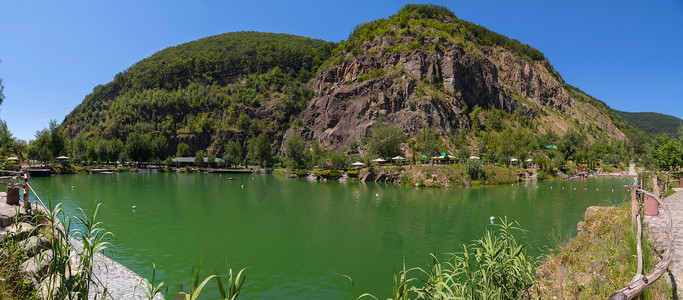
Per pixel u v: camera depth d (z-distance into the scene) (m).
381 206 36.97
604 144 153.75
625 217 12.05
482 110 142.75
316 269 16.73
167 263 17.09
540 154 91.81
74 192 45.03
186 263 17.19
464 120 129.50
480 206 36.47
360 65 145.25
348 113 126.19
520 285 8.31
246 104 170.75
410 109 120.31
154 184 60.53
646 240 8.35
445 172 62.75
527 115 164.75
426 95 124.31
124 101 186.38
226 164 121.12
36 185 53.16
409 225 26.91
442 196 45.91
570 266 9.95
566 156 121.19
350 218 29.91
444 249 20.22
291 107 160.75
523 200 41.12
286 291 14.08
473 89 144.88
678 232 10.08
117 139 142.38
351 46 169.38
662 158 48.41
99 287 9.12
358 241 22.06
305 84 179.62
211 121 160.12
